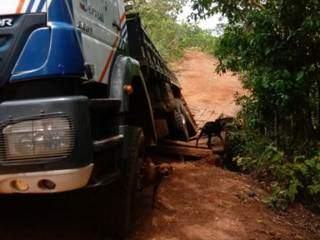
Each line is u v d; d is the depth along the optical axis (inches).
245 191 280.5
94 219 175.0
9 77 122.6
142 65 257.3
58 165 116.3
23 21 122.5
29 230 174.1
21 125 116.5
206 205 237.1
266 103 319.6
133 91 199.5
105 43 166.9
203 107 861.8
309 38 263.9
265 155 299.3
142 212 204.8
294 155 298.5
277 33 272.1
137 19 253.9
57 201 200.7
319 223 259.6
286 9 259.0
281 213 260.8
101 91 165.0
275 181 311.1
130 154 167.3
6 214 189.9
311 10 251.8
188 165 336.5
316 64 278.1
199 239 189.5
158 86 340.2
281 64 282.4
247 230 213.9
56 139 116.3
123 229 166.7
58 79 124.2
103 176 143.2
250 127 348.2
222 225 212.8
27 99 121.0
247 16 296.2
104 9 170.7
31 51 122.0
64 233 172.4
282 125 318.0
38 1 123.1
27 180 118.1
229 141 369.4
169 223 200.4
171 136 411.8
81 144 119.0
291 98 280.4
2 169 116.6
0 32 122.2
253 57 297.6
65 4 126.8
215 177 301.6
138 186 183.0
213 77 1096.2
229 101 922.1
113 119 162.9
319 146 291.6
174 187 259.3
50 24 122.4
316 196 282.7
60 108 117.0
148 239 178.2
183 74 1090.7
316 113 298.7
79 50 128.0
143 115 208.8
